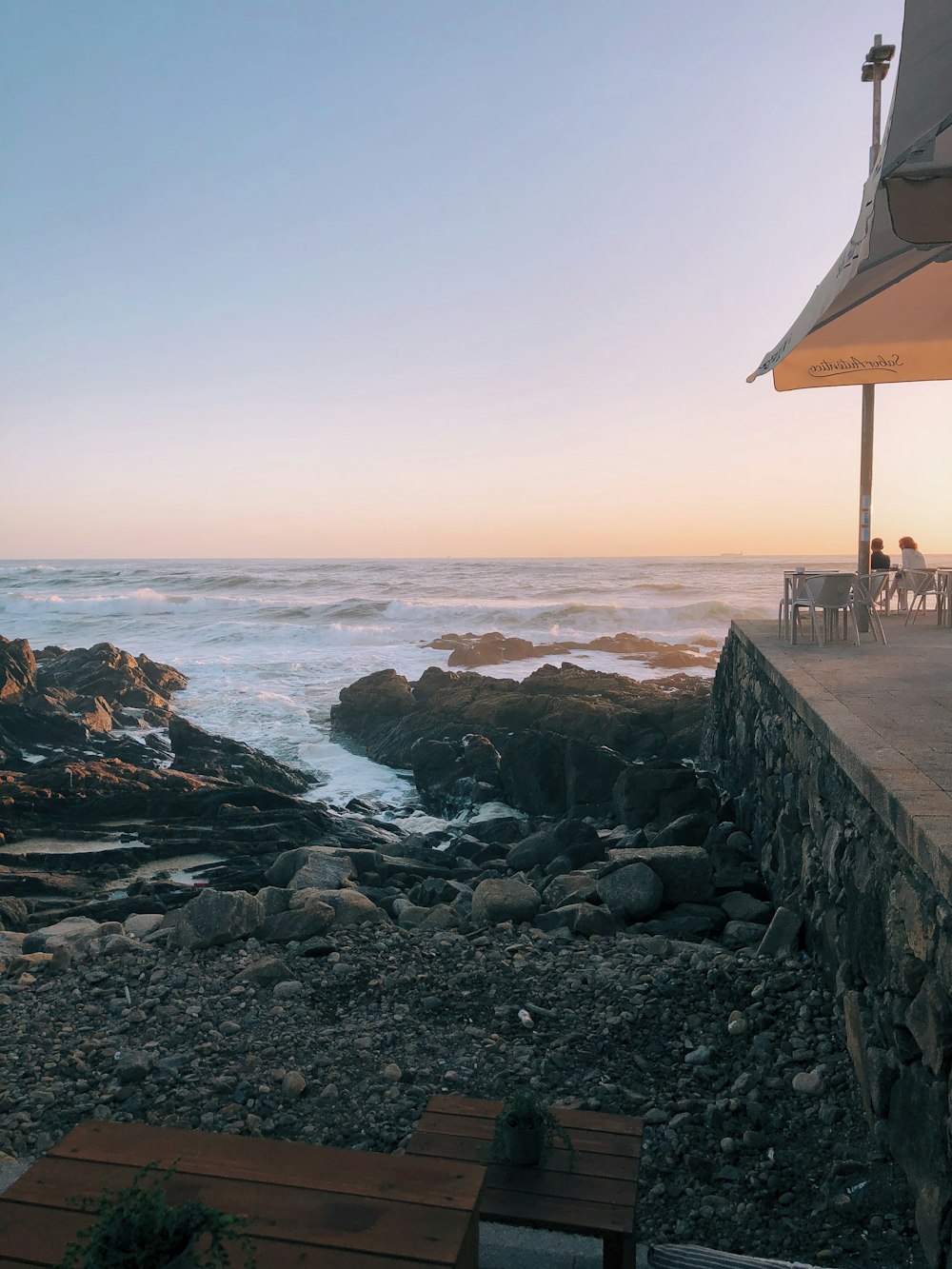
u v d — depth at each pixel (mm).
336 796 16797
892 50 9805
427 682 23000
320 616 44344
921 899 3902
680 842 10375
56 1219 2404
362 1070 5316
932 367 9703
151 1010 6188
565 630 37469
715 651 31828
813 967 6258
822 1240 3807
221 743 18328
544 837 11070
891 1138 4164
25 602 49281
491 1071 5281
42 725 19672
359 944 7273
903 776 4660
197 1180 2594
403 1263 2230
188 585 68000
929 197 3828
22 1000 6438
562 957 6918
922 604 13680
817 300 5801
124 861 12078
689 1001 5996
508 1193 3217
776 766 8688
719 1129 4637
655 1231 3945
